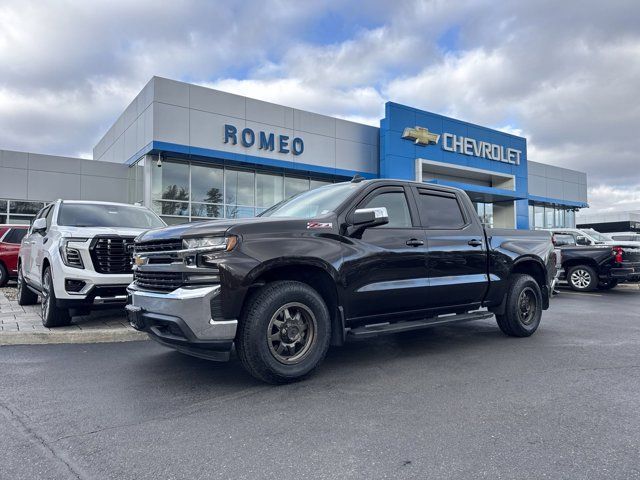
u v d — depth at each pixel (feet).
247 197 62.80
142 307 14.19
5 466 8.76
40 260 22.70
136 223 24.98
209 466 8.79
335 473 8.52
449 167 79.41
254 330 12.99
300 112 65.67
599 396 12.77
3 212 55.62
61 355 17.31
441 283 17.40
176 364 16.05
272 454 9.29
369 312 15.72
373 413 11.49
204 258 12.88
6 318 23.61
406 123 74.49
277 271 14.32
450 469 8.65
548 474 8.46
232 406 11.99
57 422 10.91
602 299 37.63
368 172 72.84
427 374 14.90
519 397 12.67
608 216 150.71
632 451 9.39
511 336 20.95
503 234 20.38
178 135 54.70
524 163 91.97
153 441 9.88
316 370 15.34
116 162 67.00
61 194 58.44
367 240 15.64
